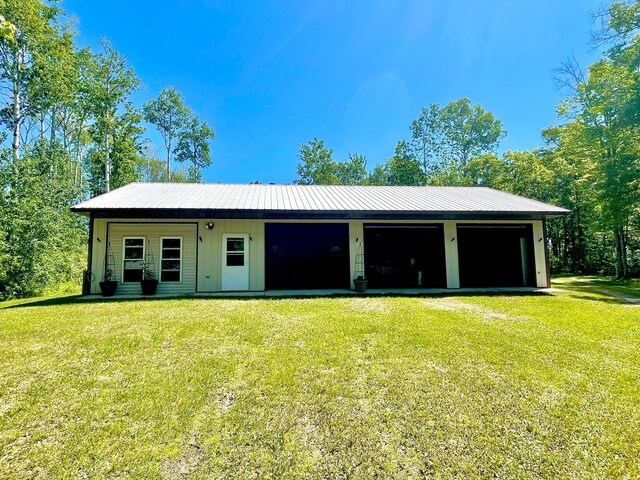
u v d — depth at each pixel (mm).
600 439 2518
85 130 20516
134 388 3281
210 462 2268
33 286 12336
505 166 23875
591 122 15383
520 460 2285
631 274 17391
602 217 14867
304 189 13391
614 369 3830
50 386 3307
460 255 11656
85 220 17469
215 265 10328
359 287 10211
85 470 2188
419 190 14164
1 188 12219
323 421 2748
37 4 14852
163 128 29766
